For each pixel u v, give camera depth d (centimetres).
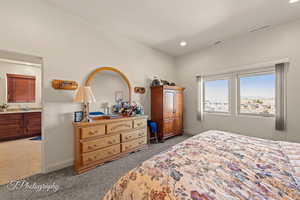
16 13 175
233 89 325
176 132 377
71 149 224
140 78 345
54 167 204
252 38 290
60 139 212
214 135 173
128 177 91
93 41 254
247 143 141
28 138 371
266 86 281
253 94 299
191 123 408
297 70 240
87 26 245
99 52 262
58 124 211
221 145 135
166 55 417
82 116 220
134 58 329
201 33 293
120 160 237
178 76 441
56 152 208
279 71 254
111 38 282
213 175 81
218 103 358
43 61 197
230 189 69
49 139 202
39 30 193
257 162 98
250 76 303
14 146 306
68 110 222
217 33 294
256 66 283
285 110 250
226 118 336
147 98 363
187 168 90
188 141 150
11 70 386
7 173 195
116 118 251
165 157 108
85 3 201
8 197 148
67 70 221
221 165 93
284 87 249
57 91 211
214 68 355
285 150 121
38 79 433
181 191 68
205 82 385
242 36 303
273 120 268
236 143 141
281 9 213
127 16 233
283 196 64
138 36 307
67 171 201
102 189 162
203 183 73
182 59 430
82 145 196
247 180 76
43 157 196
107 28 272
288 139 250
